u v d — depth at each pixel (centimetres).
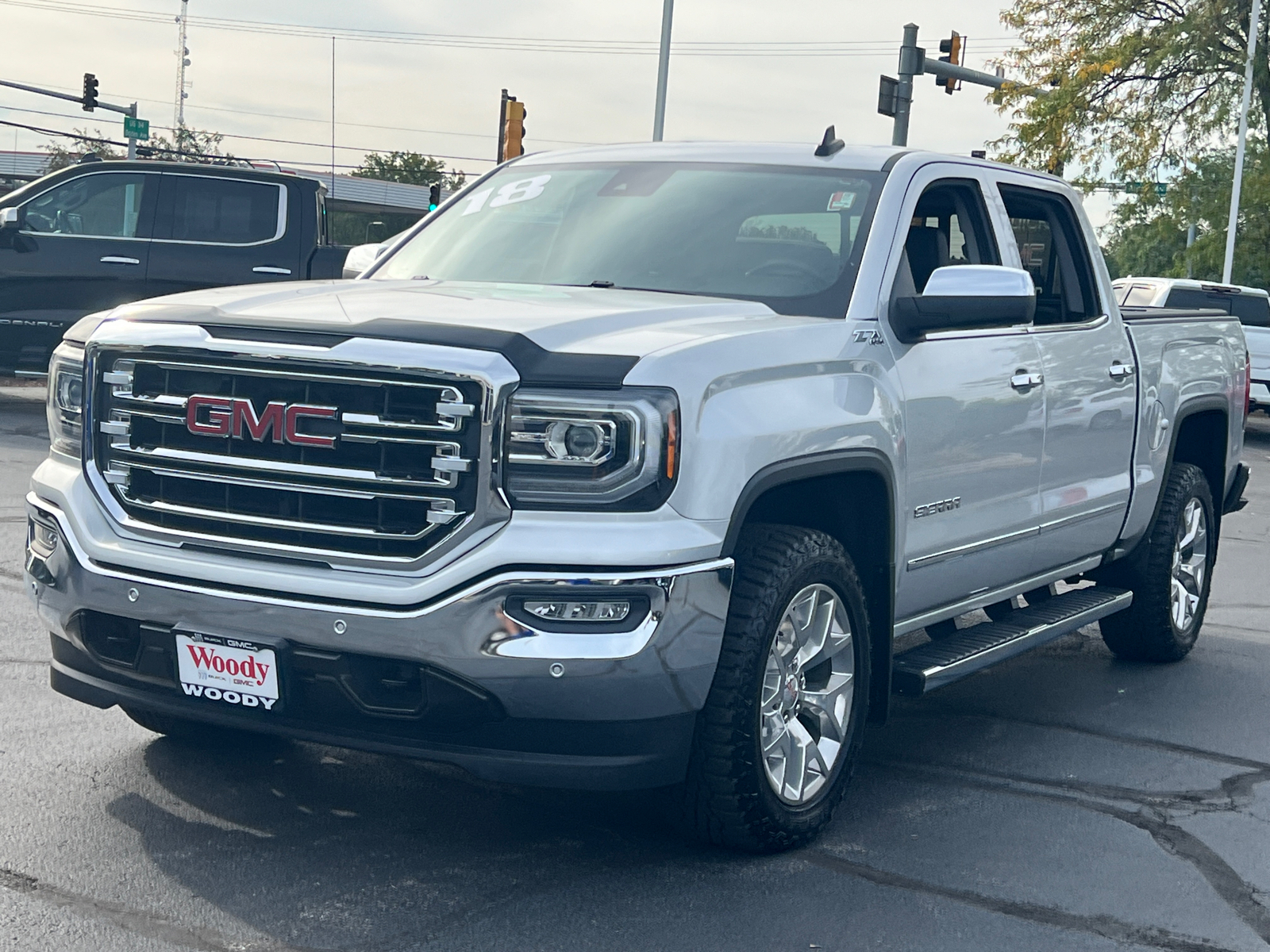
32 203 1370
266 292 431
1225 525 1234
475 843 414
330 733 375
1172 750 555
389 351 363
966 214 540
